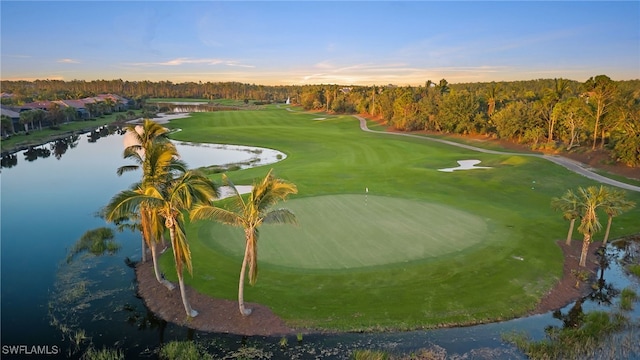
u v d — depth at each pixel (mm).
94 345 19391
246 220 19547
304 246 28109
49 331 20531
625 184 50312
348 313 21188
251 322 20641
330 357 18406
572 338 19672
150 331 20547
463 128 96312
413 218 34438
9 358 18328
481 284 23891
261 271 24656
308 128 113875
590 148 69188
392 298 22312
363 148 79375
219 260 26438
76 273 26938
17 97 181125
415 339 19641
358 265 25406
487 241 29375
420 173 53938
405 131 107188
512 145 82062
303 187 46312
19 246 31922
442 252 27359
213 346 19203
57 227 36594
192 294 23078
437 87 152125
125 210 18703
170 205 19938
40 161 71562
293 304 21844
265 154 78938
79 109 142875
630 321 21500
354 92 182250
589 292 24688
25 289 24781
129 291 24562
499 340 19734
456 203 40219
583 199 29766
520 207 41094
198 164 69312
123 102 189250
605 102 68938
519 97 137750
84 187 52312
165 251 29391
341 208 37156
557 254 28828
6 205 43781
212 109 193375
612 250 31281
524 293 23500
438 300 22312
